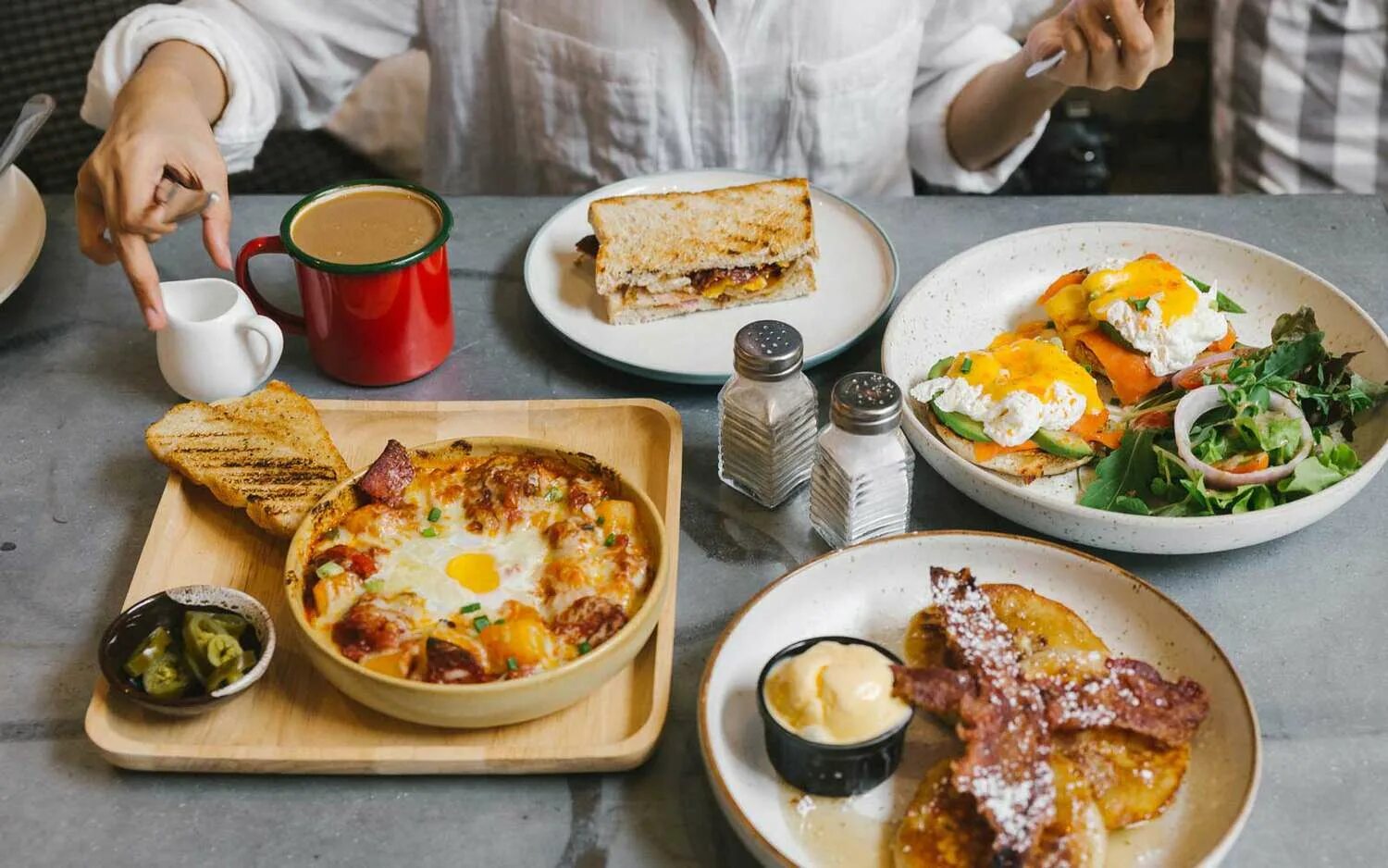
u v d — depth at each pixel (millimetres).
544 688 1020
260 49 1922
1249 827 1011
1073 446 1309
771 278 1558
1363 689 1123
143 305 1357
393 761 1040
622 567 1128
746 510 1322
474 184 2297
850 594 1162
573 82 2010
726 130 2021
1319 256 1674
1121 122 3281
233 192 2777
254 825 1027
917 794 988
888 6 1954
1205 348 1405
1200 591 1222
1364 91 2363
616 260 1502
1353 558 1254
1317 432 1310
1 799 1047
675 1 1907
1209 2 2959
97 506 1331
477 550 1168
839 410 1156
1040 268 1580
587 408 1400
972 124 2037
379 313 1393
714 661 1059
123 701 1096
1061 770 966
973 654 1021
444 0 2031
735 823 957
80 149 2699
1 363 1520
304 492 1249
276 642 1135
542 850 1010
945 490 1345
